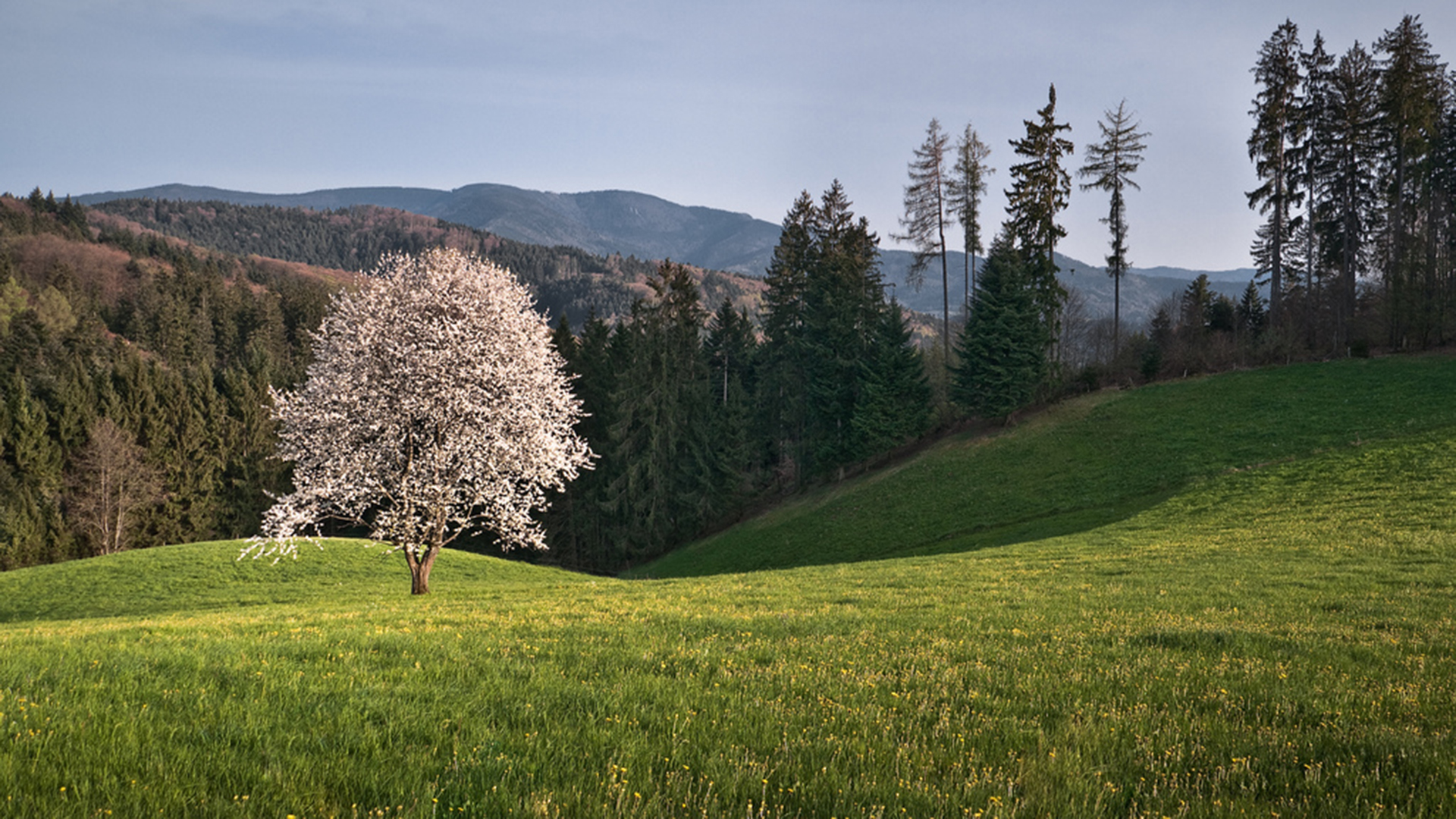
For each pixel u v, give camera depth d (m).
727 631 12.52
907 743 6.09
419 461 26.95
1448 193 69.38
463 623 14.01
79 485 70.38
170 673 8.05
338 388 25.95
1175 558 24.66
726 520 70.94
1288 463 40.34
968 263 75.12
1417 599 15.80
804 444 74.69
